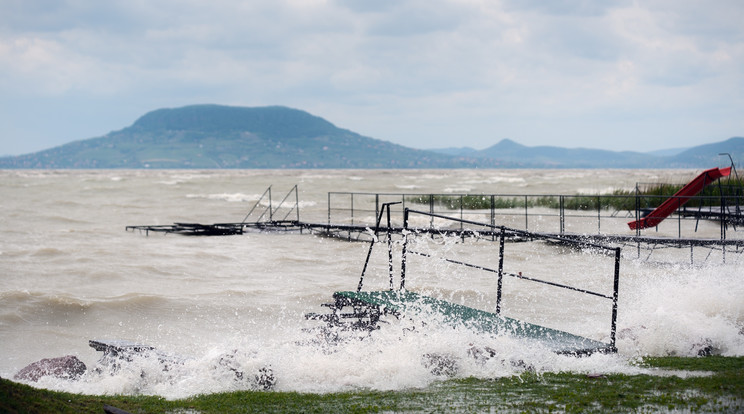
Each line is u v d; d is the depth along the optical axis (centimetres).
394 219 3008
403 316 744
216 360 702
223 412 549
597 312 1123
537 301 1237
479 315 807
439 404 548
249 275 1642
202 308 1243
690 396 526
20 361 934
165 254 2034
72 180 9694
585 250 1961
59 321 1160
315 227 2581
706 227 2461
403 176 12656
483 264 1739
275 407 561
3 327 1109
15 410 456
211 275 1650
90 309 1228
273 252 2081
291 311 1220
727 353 761
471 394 575
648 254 1872
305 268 1748
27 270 1709
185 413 549
